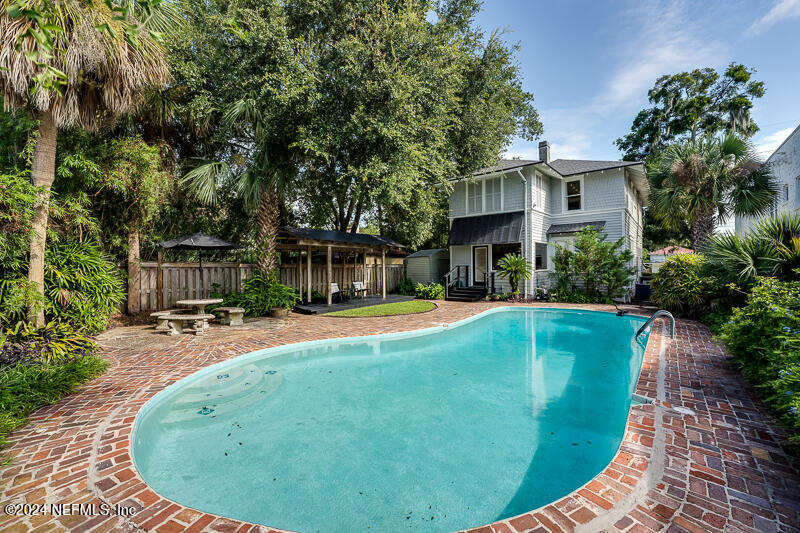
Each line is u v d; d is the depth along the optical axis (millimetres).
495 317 11836
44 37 1742
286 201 13797
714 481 2492
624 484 2480
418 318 10508
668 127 24500
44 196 5699
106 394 4258
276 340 7316
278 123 9336
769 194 11875
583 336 9062
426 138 10586
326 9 10211
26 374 4062
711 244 9352
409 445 3658
